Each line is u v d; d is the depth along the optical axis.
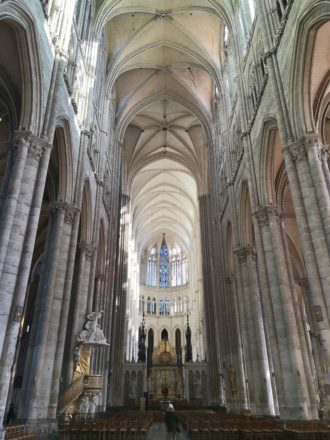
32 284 30.30
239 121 22.36
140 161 42.91
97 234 21.94
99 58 25.34
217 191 30.86
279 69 15.05
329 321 10.33
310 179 12.27
